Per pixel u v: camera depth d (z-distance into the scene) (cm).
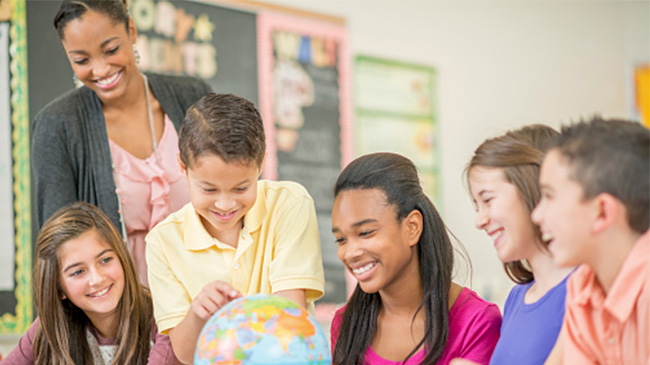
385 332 167
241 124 146
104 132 204
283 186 174
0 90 304
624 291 111
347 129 405
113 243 185
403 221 157
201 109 149
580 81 515
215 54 361
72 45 192
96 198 203
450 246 165
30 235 305
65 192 200
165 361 164
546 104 495
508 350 146
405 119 429
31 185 306
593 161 108
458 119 451
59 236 181
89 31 190
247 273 167
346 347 168
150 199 205
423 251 162
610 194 108
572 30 514
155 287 168
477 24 466
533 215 117
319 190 391
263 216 169
